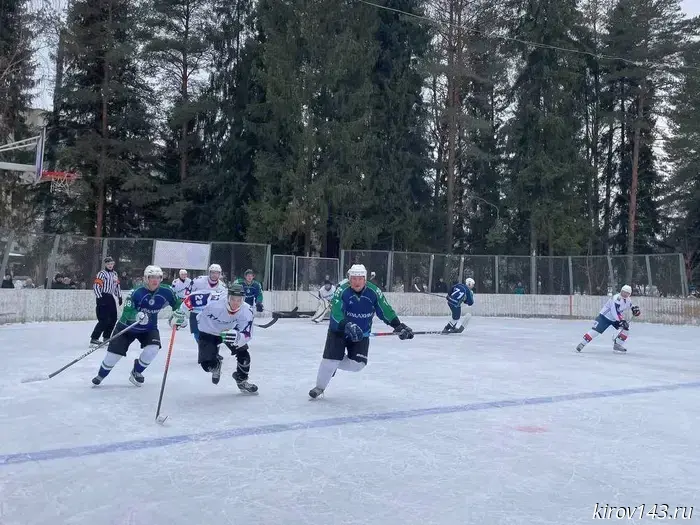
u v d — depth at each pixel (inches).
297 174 1135.0
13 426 224.8
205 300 275.1
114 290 451.5
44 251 692.7
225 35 1364.4
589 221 1502.2
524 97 1405.0
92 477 170.9
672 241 1636.3
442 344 566.9
